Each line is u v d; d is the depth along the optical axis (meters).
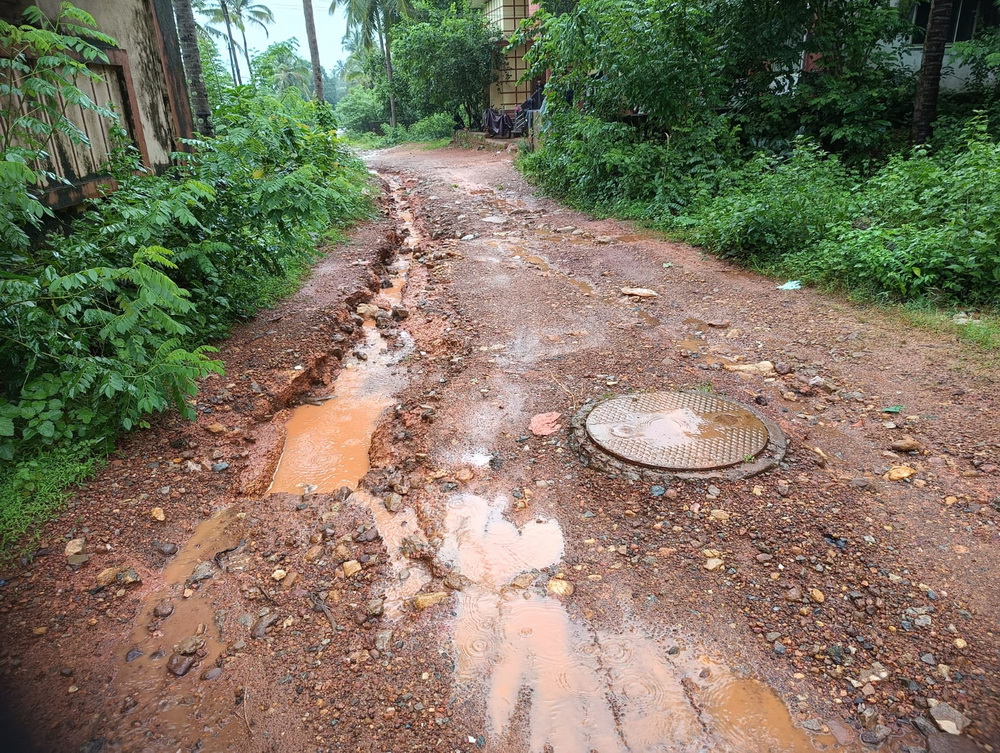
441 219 11.48
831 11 11.29
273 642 2.65
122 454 3.85
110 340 3.80
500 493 3.56
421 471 3.87
